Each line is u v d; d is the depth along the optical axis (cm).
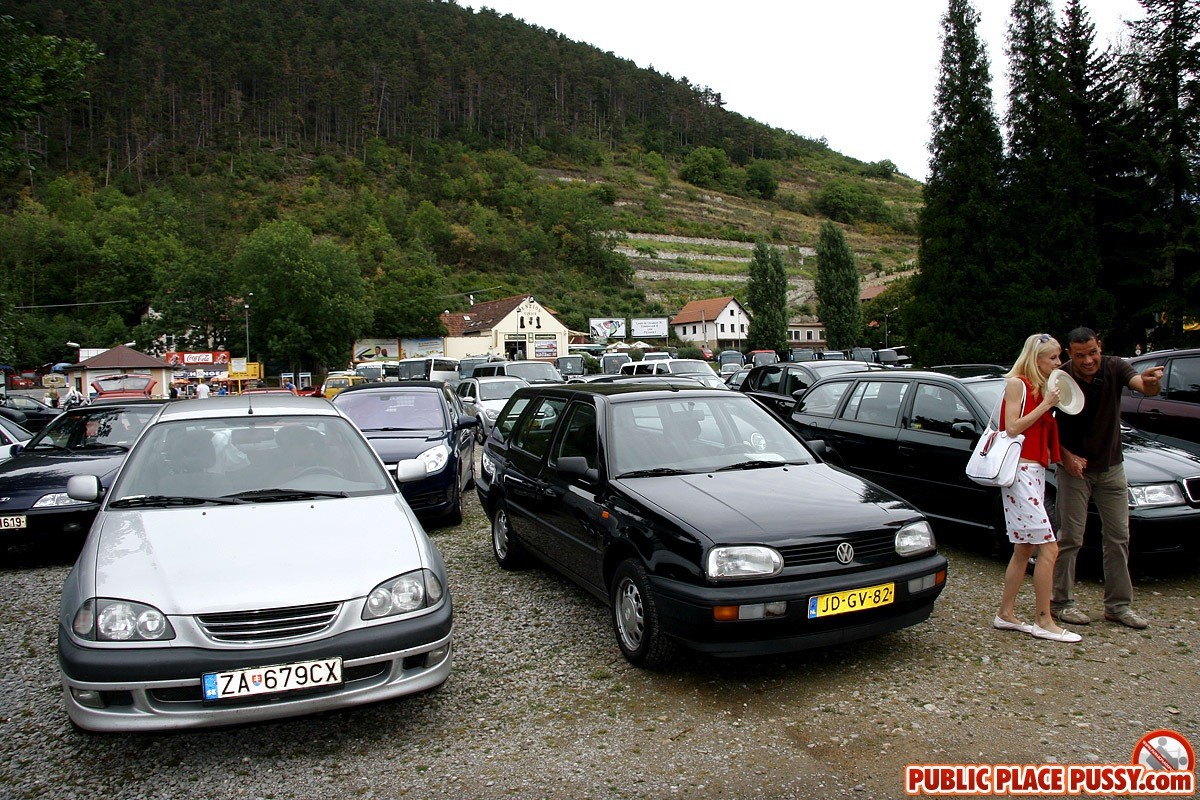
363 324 6481
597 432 504
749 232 13925
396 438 838
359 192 11481
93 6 14050
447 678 404
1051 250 2066
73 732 373
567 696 399
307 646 331
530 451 604
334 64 15050
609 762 330
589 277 10962
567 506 509
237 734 367
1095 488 477
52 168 10669
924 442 668
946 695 387
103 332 7188
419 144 13962
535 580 617
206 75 13438
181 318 6519
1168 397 762
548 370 2205
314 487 448
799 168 19775
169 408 516
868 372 797
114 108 11894
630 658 432
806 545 389
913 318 2345
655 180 16062
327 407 532
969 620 495
